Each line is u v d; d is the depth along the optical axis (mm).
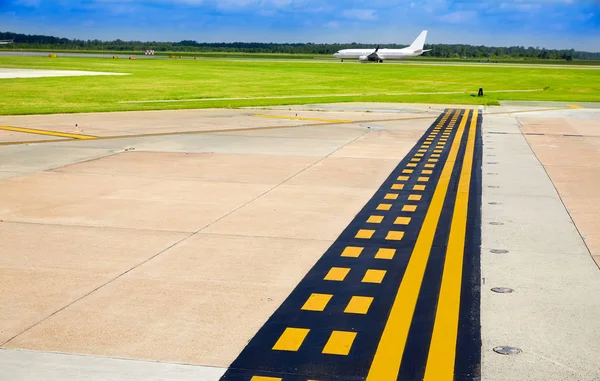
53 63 107062
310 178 16219
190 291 8430
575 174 17234
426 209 13102
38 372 6211
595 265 9602
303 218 12250
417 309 7875
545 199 14141
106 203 13258
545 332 7191
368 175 16766
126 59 145750
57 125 27016
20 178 15773
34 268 9266
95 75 69250
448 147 22094
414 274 9164
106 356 6566
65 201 13398
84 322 7414
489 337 7062
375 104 40188
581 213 12875
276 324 7410
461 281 8875
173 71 83562
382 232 11352
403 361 6504
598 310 7852
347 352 6711
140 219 12031
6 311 7703
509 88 62906
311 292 8438
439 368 6340
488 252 10227
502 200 13992
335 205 13359
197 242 10617
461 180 16234
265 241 10719
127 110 33844
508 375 6188
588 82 75625
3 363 6391
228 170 17172
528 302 8102
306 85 60250
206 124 27969
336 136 24625
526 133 26484
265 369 6320
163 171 16906
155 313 7695
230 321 7484
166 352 6676
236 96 45125
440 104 41219
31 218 12023
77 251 10078
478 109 38031
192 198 13812
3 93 43844
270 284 8719
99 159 18703
